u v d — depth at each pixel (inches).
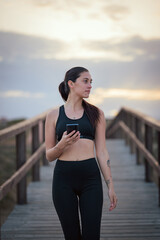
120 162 345.7
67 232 109.5
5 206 291.9
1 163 382.0
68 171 110.4
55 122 114.8
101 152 115.3
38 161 275.6
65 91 117.5
